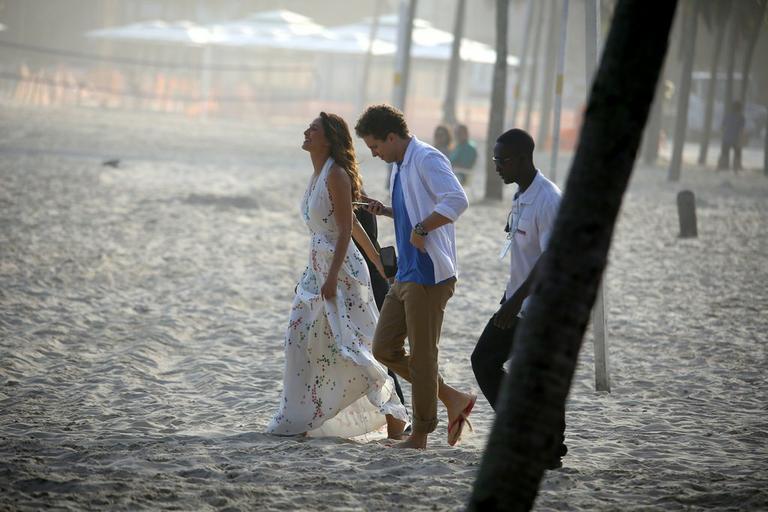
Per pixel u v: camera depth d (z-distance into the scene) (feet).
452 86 444.14
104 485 59.36
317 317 76.13
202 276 150.51
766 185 366.02
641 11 39.70
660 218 246.06
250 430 79.05
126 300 132.05
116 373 96.84
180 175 295.07
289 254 174.50
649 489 61.16
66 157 319.06
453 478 63.05
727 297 147.84
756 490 60.18
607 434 79.71
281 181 295.48
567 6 162.71
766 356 111.34
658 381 99.76
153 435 76.13
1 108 543.80
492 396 69.72
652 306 140.05
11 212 200.85
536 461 39.91
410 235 71.51
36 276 143.13
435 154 70.85
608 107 39.99
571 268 39.96
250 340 113.29
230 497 57.88
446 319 127.65
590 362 107.86
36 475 61.26
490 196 263.49
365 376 76.07
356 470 64.75
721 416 86.38
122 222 199.52
